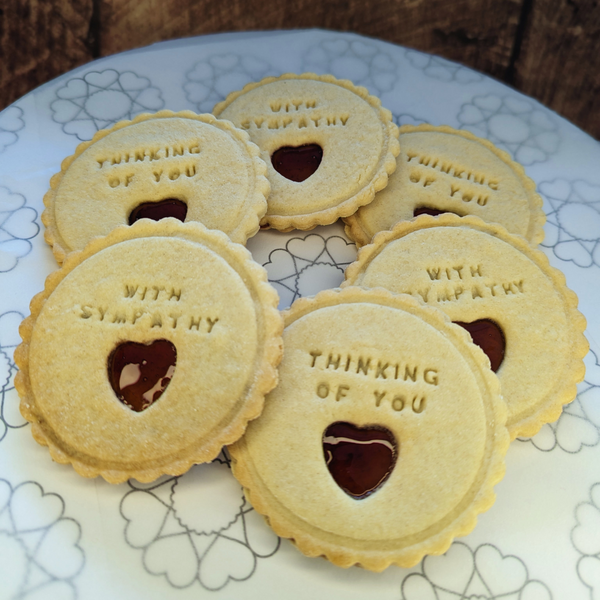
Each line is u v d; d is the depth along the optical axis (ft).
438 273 0.89
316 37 1.14
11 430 0.83
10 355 0.86
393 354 0.81
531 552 0.79
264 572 0.77
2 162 0.98
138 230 0.86
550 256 0.97
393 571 0.78
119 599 0.75
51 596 0.75
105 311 0.82
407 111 1.08
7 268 0.91
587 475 0.83
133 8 1.23
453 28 1.27
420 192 0.96
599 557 0.79
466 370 0.81
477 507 0.78
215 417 0.79
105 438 0.79
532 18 1.22
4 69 1.28
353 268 0.90
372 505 0.77
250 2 1.24
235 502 0.80
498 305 0.87
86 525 0.78
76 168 0.94
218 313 0.81
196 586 0.76
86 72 1.08
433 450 0.78
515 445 0.84
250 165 0.93
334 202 0.94
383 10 1.25
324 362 0.81
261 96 1.01
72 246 0.90
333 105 0.99
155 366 0.81
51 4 1.21
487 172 0.98
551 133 1.07
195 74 1.09
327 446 0.79
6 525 0.78
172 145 0.94
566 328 0.87
